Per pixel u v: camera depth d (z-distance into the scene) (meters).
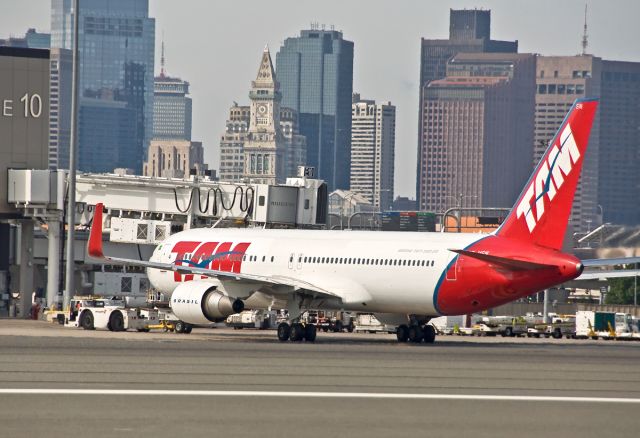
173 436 96.88
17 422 102.94
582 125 195.50
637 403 120.88
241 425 102.38
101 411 109.25
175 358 164.38
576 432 102.06
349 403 116.75
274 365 154.88
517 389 131.25
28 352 172.50
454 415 110.12
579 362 171.88
